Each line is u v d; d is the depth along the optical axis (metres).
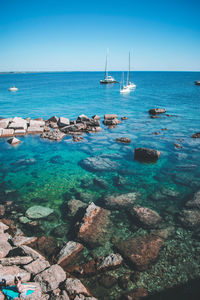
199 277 8.13
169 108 46.69
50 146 23.72
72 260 8.80
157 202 13.14
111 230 10.53
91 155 20.86
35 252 8.68
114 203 12.62
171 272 8.31
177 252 9.28
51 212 12.03
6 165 18.75
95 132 29.22
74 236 10.10
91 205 11.55
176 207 12.60
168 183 15.46
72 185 15.24
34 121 30.70
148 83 133.50
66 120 32.28
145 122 34.72
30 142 25.11
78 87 106.56
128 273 8.26
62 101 58.09
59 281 7.41
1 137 27.12
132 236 10.17
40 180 15.99
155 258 8.89
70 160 19.75
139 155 19.77
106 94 74.44
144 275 8.17
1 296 6.55
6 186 15.12
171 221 11.38
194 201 12.70
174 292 7.53
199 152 21.19
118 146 23.31
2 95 72.44
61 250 8.98
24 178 16.33
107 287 7.68
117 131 29.56
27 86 114.69
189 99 59.91
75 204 12.42
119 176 16.34
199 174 16.66
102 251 9.30
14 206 12.62
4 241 9.12
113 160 19.47
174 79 186.62
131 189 14.67
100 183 15.31
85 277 8.05
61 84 130.25
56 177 16.45
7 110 45.12
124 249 9.25
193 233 10.46
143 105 51.22
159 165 18.44
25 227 10.83
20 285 6.77
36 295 6.73
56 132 27.48
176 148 22.39
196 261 8.84
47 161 19.58
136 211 11.78
